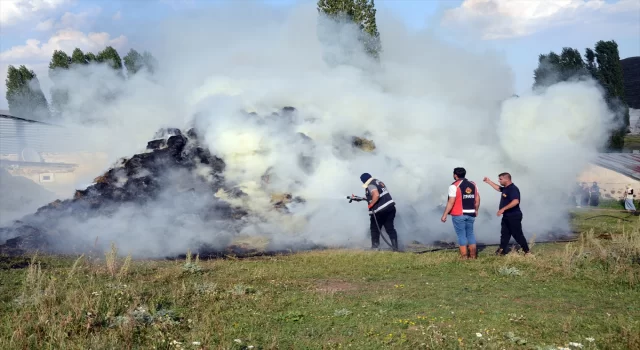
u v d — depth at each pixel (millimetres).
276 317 6832
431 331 6191
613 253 10180
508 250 12312
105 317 6496
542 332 6168
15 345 5668
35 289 7375
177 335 6172
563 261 9820
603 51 38719
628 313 7039
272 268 9992
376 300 7676
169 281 8703
